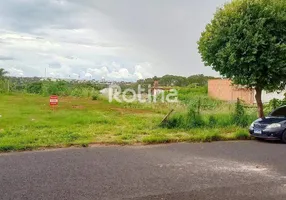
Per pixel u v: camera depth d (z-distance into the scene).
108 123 16.59
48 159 9.16
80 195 6.19
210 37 15.30
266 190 6.65
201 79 55.72
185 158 9.57
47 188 6.58
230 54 14.17
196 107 18.28
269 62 13.80
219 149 11.11
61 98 37.75
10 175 7.48
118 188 6.63
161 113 21.73
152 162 8.97
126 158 9.44
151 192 6.41
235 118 15.74
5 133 12.70
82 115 19.56
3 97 36.97
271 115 13.93
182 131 14.16
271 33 14.12
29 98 36.69
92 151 10.40
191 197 6.16
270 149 11.27
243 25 13.96
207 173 7.90
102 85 48.59
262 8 14.05
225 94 36.09
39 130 13.70
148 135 13.12
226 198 6.14
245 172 8.05
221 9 15.27
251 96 30.59
